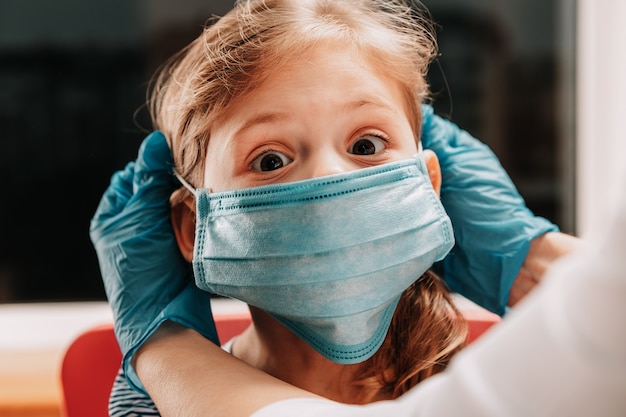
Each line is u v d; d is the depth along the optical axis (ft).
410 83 2.76
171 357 2.40
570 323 1.07
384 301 2.29
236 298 2.43
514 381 1.13
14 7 5.75
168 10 5.68
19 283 6.12
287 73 2.38
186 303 2.69
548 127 5.96
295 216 2.24
